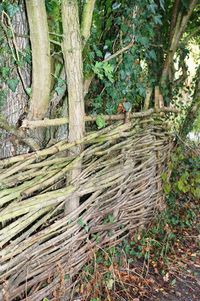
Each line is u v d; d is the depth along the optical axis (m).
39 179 1.86
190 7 2.94
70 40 1.87
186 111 3.72
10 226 1.72
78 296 2.16
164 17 3.13
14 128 1.92
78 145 2.04
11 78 1.96
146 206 2.91
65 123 2.01
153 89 3.00
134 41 2.45
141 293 2.35
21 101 2.02
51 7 1.98
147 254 2.71
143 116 2.67
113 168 2.35
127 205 2.61
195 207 3.71
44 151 1.89
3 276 1.71
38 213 1.85
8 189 1.73
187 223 3.38
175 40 3.02
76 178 2.03
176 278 2.59
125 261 2.53
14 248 1.74
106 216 2.43
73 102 1.96
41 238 1.88
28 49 1.94
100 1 2.48
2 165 1.75
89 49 2.31
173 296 2.38
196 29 3.48
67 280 2.08
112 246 2.49
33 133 2.03
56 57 2.07
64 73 2.04
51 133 2.13
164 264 2.72
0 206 1.78
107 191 2.33
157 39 3.03
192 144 4.20
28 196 1.90
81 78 1.97
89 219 2.25
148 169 2.80
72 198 2.03
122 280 2.40
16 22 1.90
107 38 2.59
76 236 2.09
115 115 2.38
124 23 2.41
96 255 2.37
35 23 1.69
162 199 3.21
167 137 3.12
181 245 3.06
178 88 3.47
